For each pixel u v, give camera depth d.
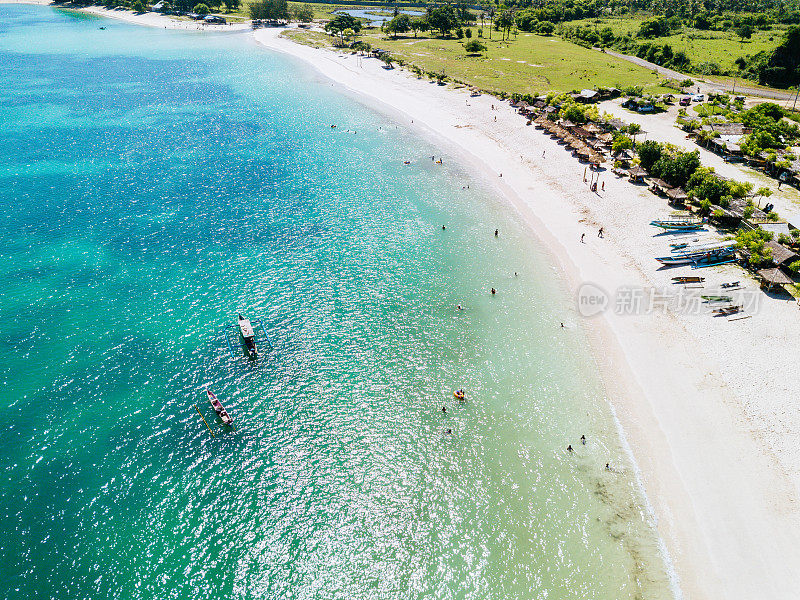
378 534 45.22
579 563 42.34
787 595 38.94
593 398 56.91
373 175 111.19
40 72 198.62
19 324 68.12
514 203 96.88
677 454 49.72
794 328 61.78
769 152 103.94
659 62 188.88
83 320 69.06
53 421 54.88
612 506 46.28
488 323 68.31
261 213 96.44
